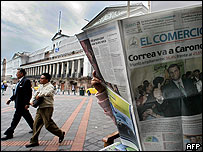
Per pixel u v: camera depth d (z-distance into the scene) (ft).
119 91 2.80
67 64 134.72
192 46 2.33
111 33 2.54
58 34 151.02
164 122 2.50
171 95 2.44
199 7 2.24
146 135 2.60
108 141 4.05
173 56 2.38
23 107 11.23
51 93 9.16
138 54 2.43
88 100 44.73
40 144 9.76
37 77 164.14
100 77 3.31
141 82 2.50
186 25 2.29
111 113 3.70
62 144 9.78
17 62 219.41
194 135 2.39
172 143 2.48
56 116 19.22
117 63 2.62
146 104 2.53
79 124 15.06
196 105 2.38
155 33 2.36
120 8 52.44
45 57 174.91
